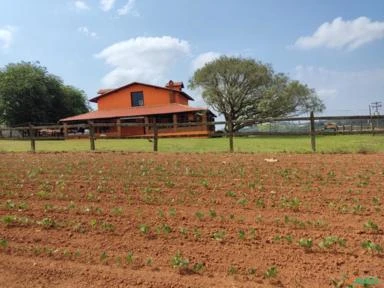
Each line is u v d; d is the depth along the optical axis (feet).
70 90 209.46
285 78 154.81
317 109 154.10
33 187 29.07
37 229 20.27
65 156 45.55
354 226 19.12
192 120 126.52
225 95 154.20
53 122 184.96
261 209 22.33
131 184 29.04
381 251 16.26
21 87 167.43
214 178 30.17
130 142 72.84
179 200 24.54
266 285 14.17
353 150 43.29
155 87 143.02
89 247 17.92
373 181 27.35
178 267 15.66
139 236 18.95
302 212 21.54
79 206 23.97
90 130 54.44
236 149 50.37
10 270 16.01
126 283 14.71
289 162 35.37
